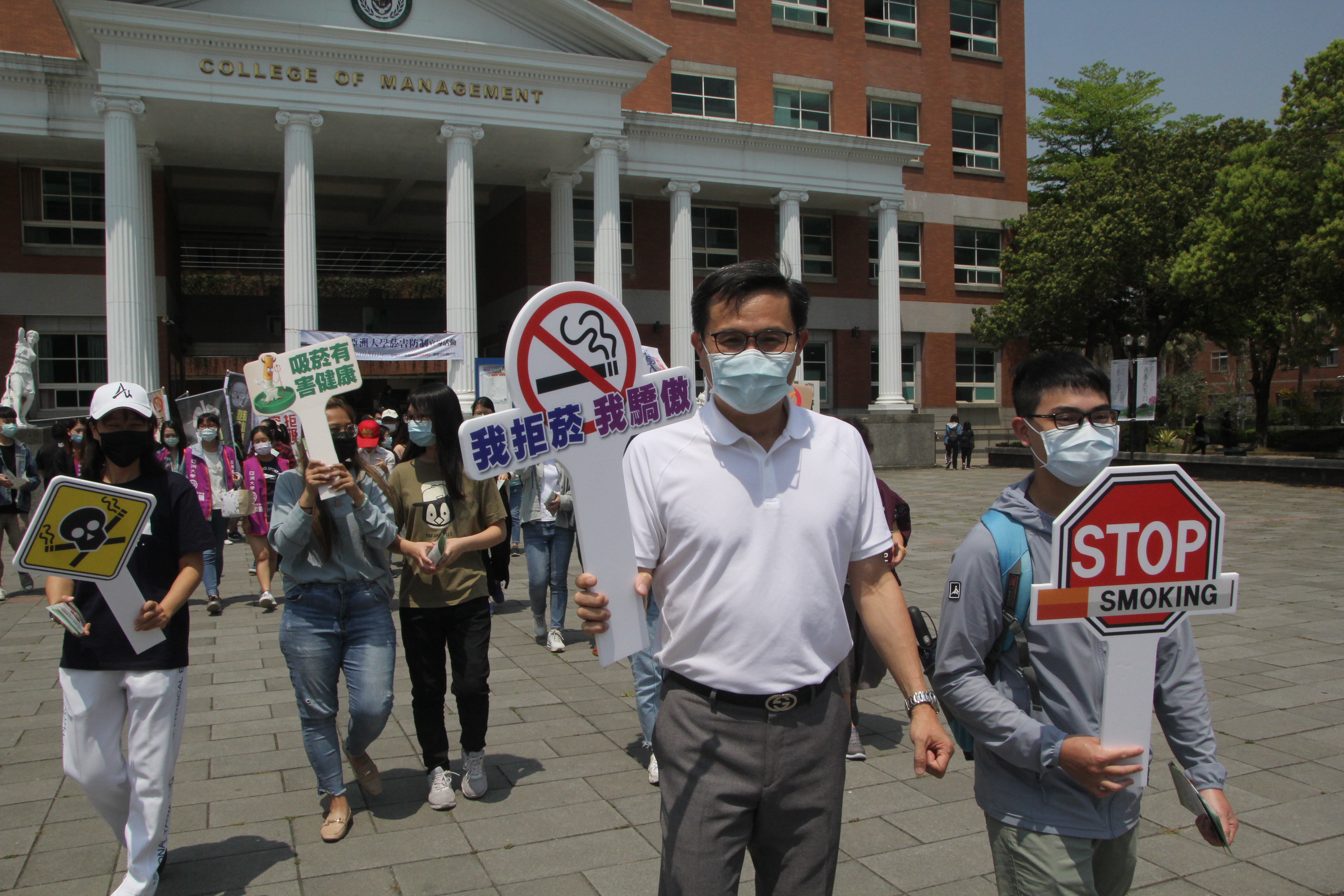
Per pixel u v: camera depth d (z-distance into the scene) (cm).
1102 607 200
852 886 344
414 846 378
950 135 2973
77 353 2088
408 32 1906
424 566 399
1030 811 218
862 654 435
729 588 214
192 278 3200
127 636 316
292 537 374
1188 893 337
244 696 588
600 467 249
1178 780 214
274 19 1809
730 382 212
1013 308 2892
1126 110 3828
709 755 214
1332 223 2080
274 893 340
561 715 554
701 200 2655
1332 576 1001
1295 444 3238
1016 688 224
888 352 2673
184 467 920
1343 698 570
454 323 1930
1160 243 2745
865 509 233
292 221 1825
